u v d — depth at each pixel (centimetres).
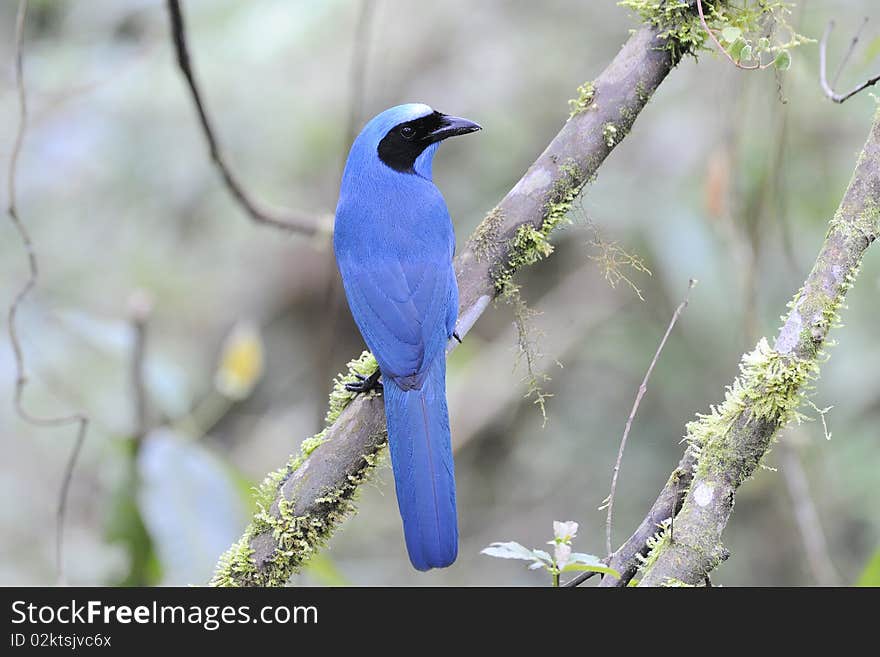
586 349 1457
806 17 1129
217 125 1532
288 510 638
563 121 1483
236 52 1460
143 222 1569
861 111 1199
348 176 825
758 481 1273
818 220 1202
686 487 607
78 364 1252
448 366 1534
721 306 1248
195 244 1608
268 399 1744
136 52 1492
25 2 862
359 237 790
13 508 1411
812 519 983
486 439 1552
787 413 574
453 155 1503
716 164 1083
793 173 1202
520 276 1560
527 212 682
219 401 1395
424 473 657
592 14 1512
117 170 1539
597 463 1451
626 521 1419
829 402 1221
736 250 1066
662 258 1284
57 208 1548
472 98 1496
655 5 672
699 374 1386
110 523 1018
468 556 1498
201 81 1502
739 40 644
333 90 1538
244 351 1072
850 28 1130
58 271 1530
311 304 1742
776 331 1178
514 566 1488
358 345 1781
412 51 1531
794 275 1038
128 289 1569
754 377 580
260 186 1554
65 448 1449
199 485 930
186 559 898
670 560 565
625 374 1459
